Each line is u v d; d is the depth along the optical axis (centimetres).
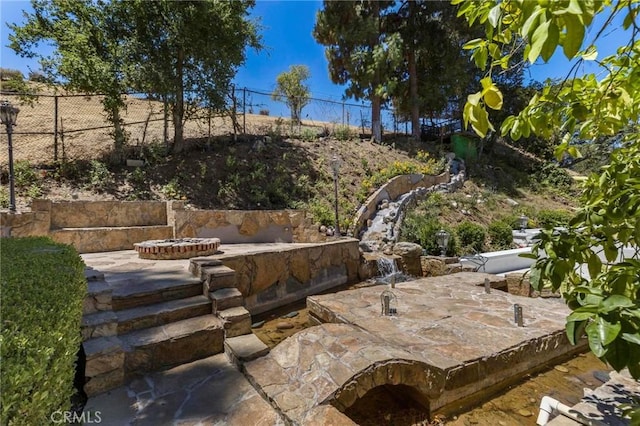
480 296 500
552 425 201
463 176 1399
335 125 1515
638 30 108
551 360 366
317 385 244
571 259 160
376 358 264
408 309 440
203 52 917
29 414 114
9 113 575
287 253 597
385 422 272
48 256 283
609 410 209
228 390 265
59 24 812
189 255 556
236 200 916
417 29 1520
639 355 95
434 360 297
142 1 830
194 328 333
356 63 1448
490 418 278
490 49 146
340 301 477
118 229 661
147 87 861
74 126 1058
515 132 172
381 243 892
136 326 325
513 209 1228
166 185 872
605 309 97
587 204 178
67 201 640
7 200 677
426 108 1733
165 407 246
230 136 1155
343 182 1127
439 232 818
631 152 176
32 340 135
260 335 448
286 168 1084
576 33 83
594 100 166
